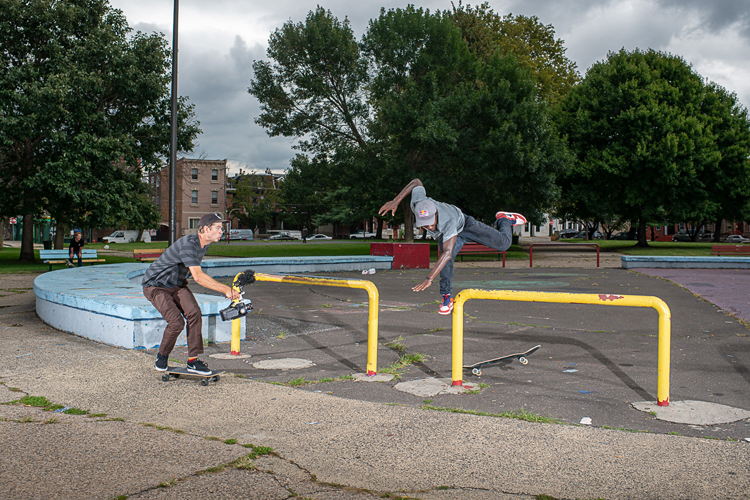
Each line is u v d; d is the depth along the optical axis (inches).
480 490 107.6
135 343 240.5
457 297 185.6
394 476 114.2
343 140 1158.3
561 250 1307.8
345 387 185.3
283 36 1109.7
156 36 888.9
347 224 2704.2
